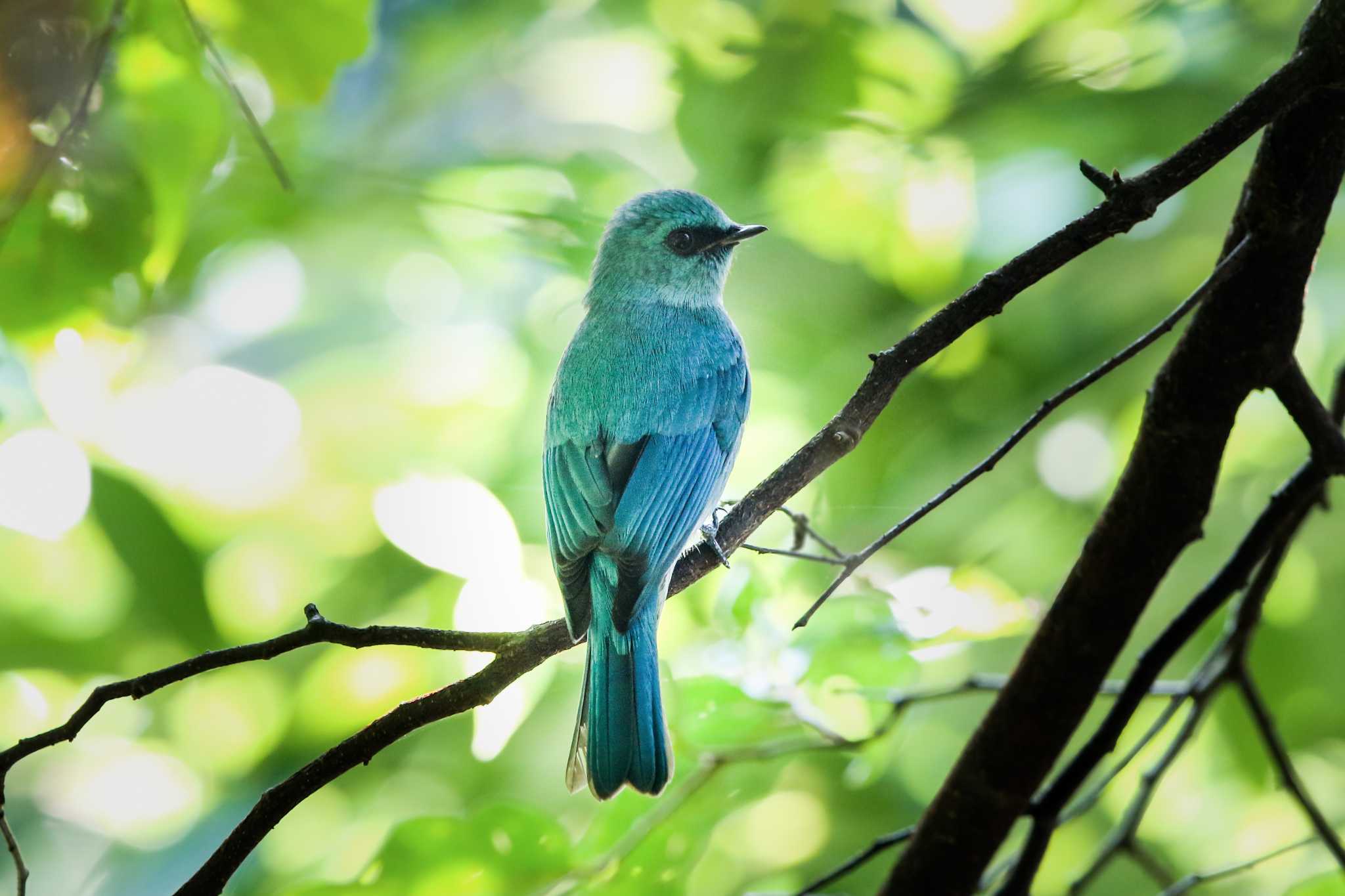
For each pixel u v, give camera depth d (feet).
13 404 32.50
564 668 34.65
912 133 36.99
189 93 25.30
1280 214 20.67
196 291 38.58
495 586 28.55
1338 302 35.35
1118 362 19.16
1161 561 23.12
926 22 39.24
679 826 25.57
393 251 40.11
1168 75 36.45
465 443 38.73
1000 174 38.04
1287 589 36.35
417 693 32.55
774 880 36.50
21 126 23.90
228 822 34.17
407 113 43.75
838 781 37.91
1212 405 21.97
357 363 39.52
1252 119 19.16
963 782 25.09
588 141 44.68
